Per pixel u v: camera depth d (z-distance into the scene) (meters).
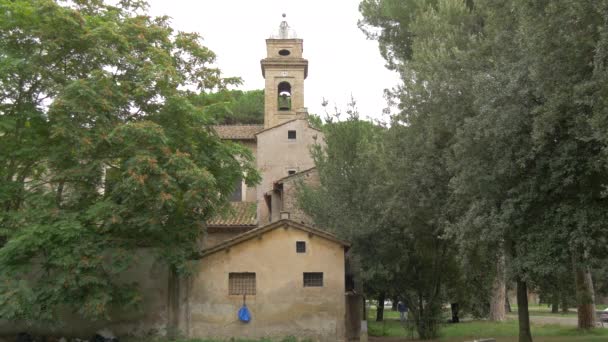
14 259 18.33
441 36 23.62
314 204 26.66
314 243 22.42
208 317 21.84
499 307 35.94
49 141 19.56
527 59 14.98
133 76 20.14
